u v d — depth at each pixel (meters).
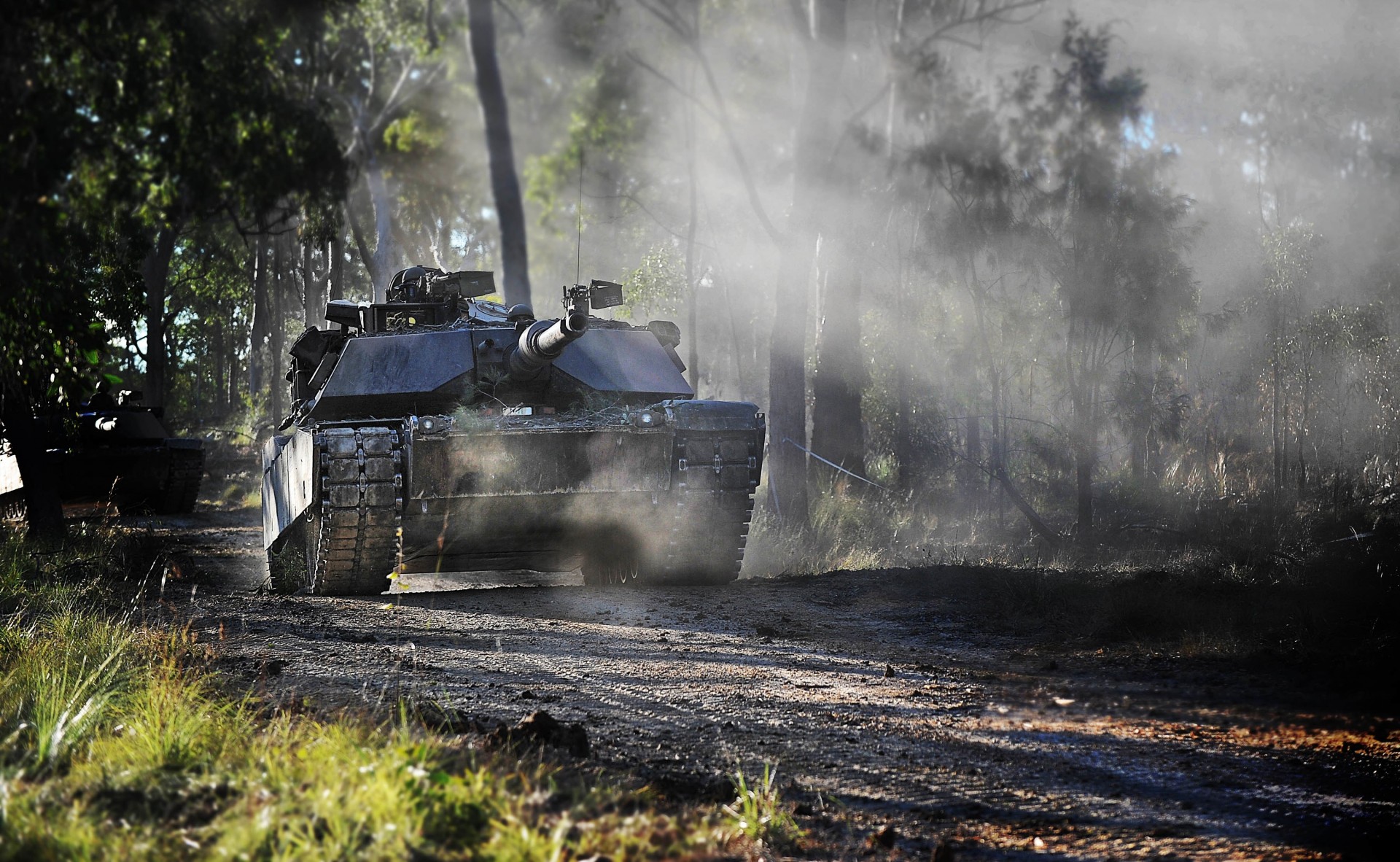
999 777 17.25
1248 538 54.16
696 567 44.75
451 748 15.93
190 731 16.09
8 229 21.23
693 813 14.41
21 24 20.55
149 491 89.00
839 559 57.44
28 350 30.14
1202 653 27.73
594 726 20.08
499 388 44.56
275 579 44.94
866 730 20.25
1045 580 39.97
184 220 25.03
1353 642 27.59
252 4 23.05
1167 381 58.09
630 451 40.97
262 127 22.95
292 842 11.74
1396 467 80.81
